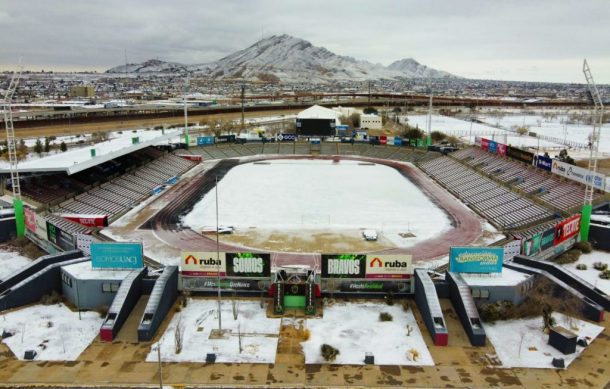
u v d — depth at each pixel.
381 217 94.06
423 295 52.97
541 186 96.94
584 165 128.75
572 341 46.50
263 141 171.50
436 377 43.12
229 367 44.31
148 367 44.19
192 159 145.75
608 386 41.91
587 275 66.19
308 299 54.50
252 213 95.81
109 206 95.38
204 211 96.75
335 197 109.25
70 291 56.41
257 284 57.66
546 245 68.94
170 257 71.88
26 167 81.12
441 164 136.25
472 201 104.38
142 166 122.94
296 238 81.19
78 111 197.75
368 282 57.38
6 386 41.22
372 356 45.16
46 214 82.25
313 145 170.50
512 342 48.84
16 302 54.62
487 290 54.12
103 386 41.44
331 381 42.50
